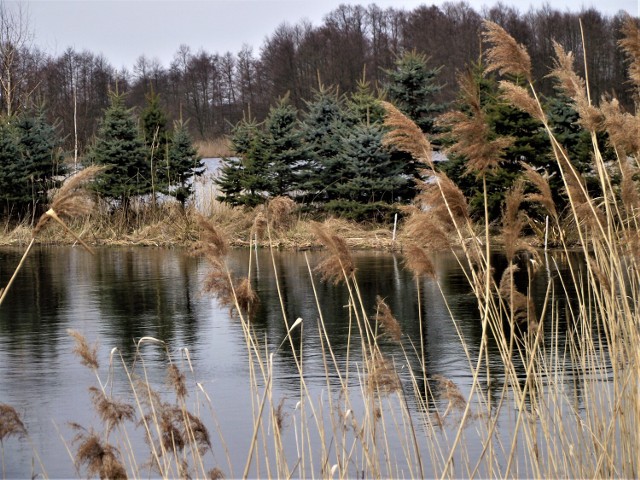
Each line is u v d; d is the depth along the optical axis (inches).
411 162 1213.1
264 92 3380.9
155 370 424.2
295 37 3329.2
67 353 464.4
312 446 301.4
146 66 3513.8
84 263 986.1
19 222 1350.9
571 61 260.8
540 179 249.8
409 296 657.6
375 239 1104.2
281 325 543.8
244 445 304.5
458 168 1066.1
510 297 231.8
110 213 1332.4
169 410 220.7
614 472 238.2
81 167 1397.6
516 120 1035.9
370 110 1263.5
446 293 666.8
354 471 273.9
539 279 716.7
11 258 1064.2
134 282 795.4
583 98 252.7
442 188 224.5
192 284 773.3
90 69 3339.1
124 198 1328.7
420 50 2524.6
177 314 599.2
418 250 239.5
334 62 3181.6
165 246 1219.2
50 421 334.6
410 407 341.7
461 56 2388.0
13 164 1323.8
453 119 221.5
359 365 422.3
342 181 1236.5
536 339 237.6
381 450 294.5
